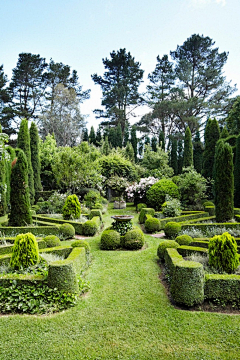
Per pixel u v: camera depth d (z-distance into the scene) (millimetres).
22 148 13383
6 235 6887
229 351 2543
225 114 21656
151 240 6918
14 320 3113
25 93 26156
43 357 2500
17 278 3574
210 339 2721
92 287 4055
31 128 14961
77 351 2576
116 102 26531
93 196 12672
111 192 18250
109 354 2529
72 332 2873
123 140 26672
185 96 24469
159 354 2521
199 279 3336
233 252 3947
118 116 26125
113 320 3090
